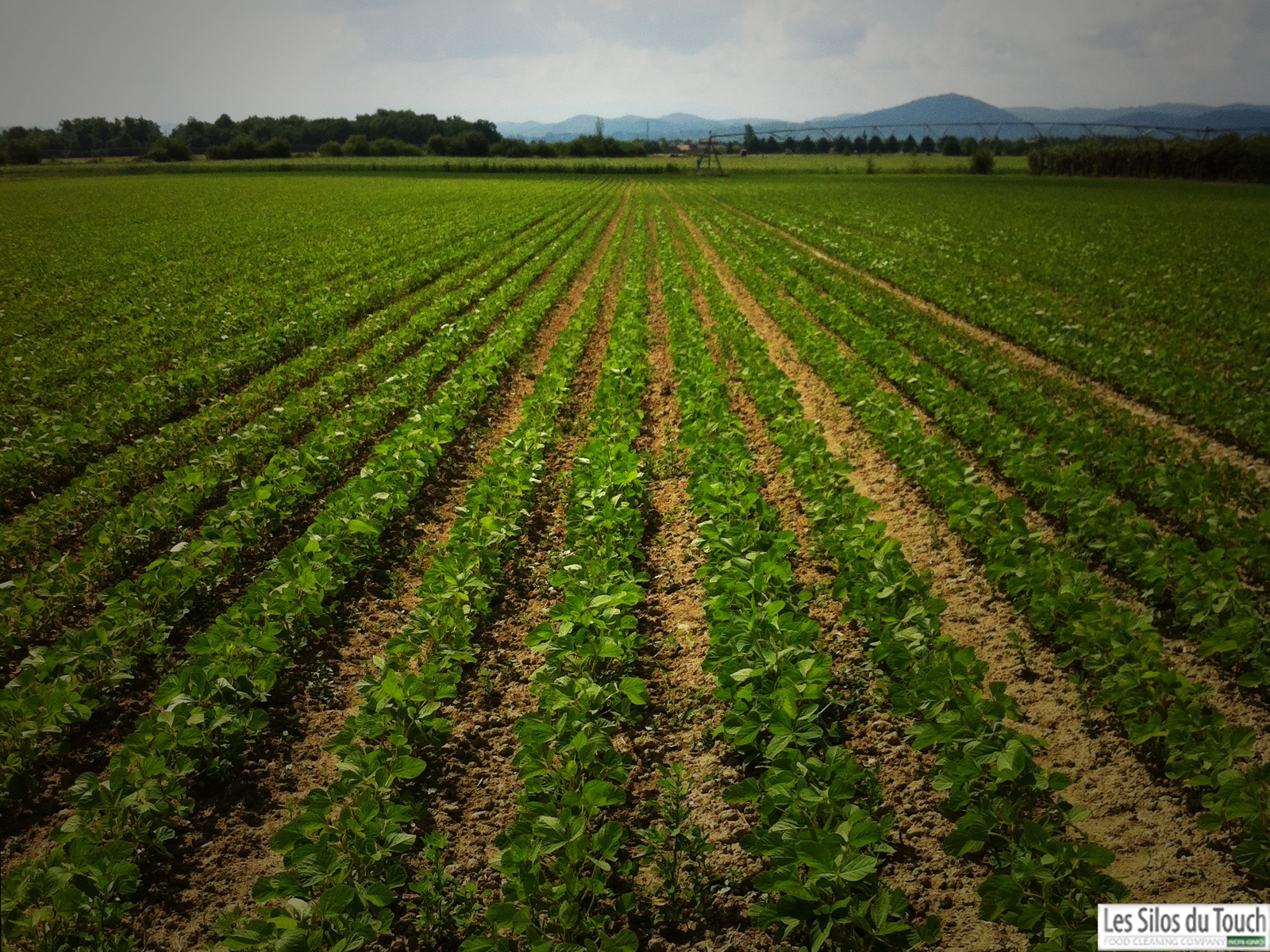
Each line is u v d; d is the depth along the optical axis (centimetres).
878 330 1681
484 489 836
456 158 12119
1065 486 811
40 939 387
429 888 409
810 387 1345
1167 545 684
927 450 945
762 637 550
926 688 509
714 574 682
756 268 2591
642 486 905
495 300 1983
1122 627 569
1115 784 490
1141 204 5028
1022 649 623
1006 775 432
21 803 503
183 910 426
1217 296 1947
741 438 983
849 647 633
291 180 8031
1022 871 384
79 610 719
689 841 438
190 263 2672
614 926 405
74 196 5981
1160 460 975
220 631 588
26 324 1772
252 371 1508
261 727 524
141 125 19225
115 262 2719
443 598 648
